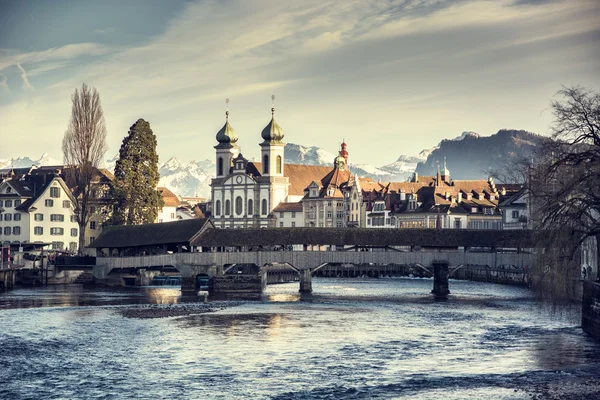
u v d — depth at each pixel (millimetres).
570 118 80250
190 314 100250
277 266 170375
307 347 75438
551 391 58344
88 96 167500
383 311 104875
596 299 80125
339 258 140250
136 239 153750
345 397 56906
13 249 189000
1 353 71688
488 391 58406
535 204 81812
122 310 104125
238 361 68625
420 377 62656
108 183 195000
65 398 56656
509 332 84562
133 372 64250
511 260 135500
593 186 76938
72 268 155250
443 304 114750
